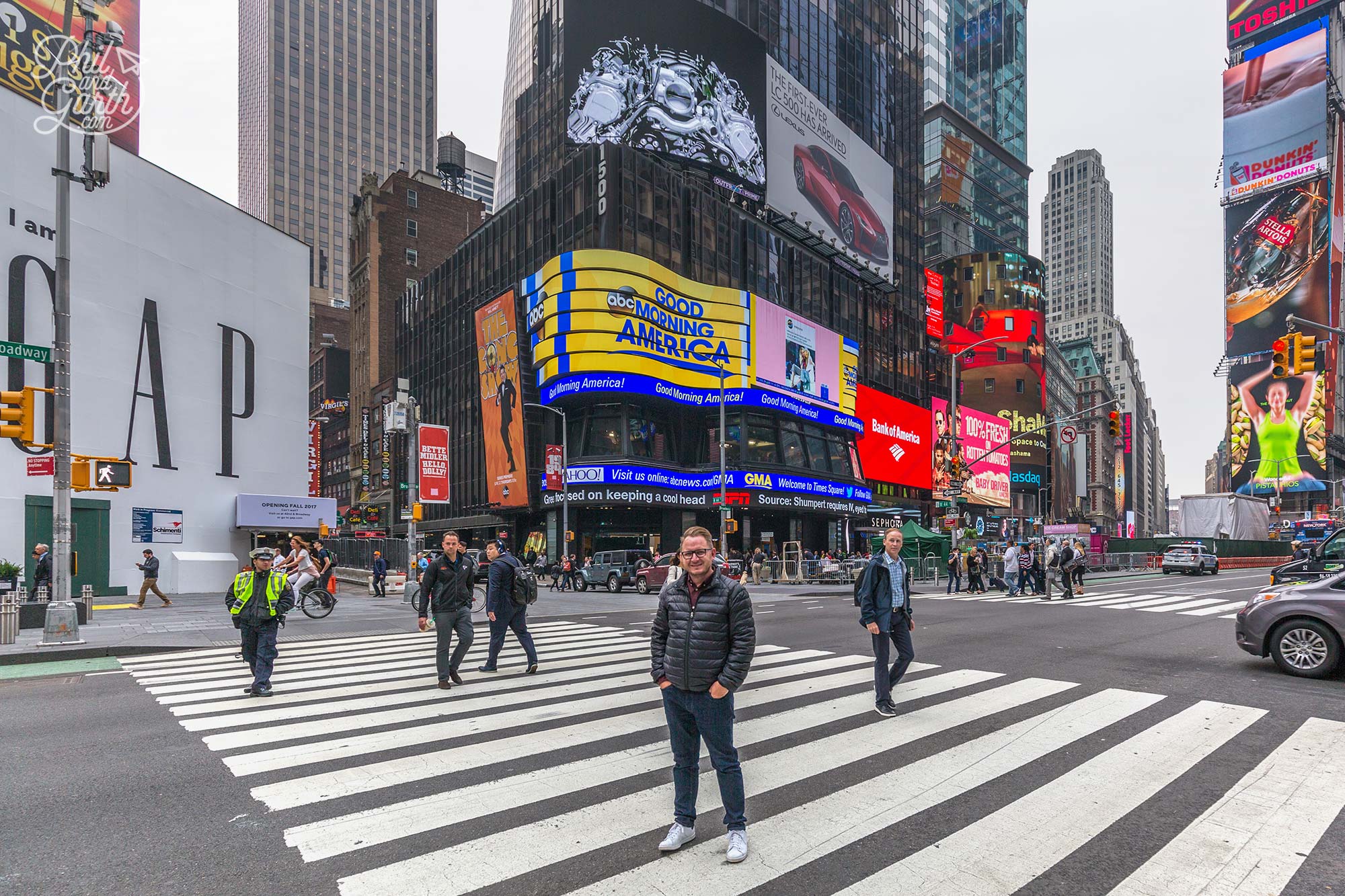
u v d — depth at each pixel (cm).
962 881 359
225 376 2609
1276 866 376
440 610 838
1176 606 1834
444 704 748
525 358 4319
